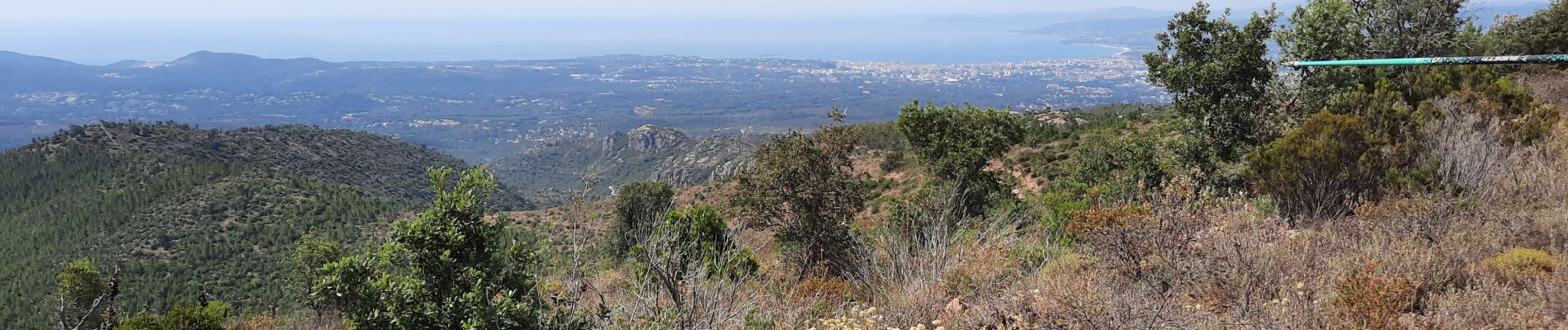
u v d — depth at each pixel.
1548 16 19.80
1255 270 5.24
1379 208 6.91
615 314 5.34
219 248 68.12
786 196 14.64
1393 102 10.80
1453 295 4.59
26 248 69.00
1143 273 5.71
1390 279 4.74
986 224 9.81
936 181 22.17
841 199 14.80
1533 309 4.21
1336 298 4.60
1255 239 5.95
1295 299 4.70
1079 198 16.11
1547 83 16.31
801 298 6.91
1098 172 20.97
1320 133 8.44
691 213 7.09
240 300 53.12
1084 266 6.32
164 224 74.31
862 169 48.16
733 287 6.09
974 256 7.13
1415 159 8.65
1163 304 4.54
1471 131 9.27
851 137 16.16
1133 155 18.23
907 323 5.46
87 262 18.50
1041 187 30.95
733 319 5.73
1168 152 17.38
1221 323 4.36
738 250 7.87
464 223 4.75
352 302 4.59
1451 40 19.95
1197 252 5.65
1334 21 17.80
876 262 8.02
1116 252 6.03
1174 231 5.96
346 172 122.75
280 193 85.38
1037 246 7.75
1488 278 4.76
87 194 83.06
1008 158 39.06
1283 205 8.48
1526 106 10.91
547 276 5.40
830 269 11.80
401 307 4.50
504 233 5.14
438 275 4.65
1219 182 14.06
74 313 17.25
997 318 5.04
